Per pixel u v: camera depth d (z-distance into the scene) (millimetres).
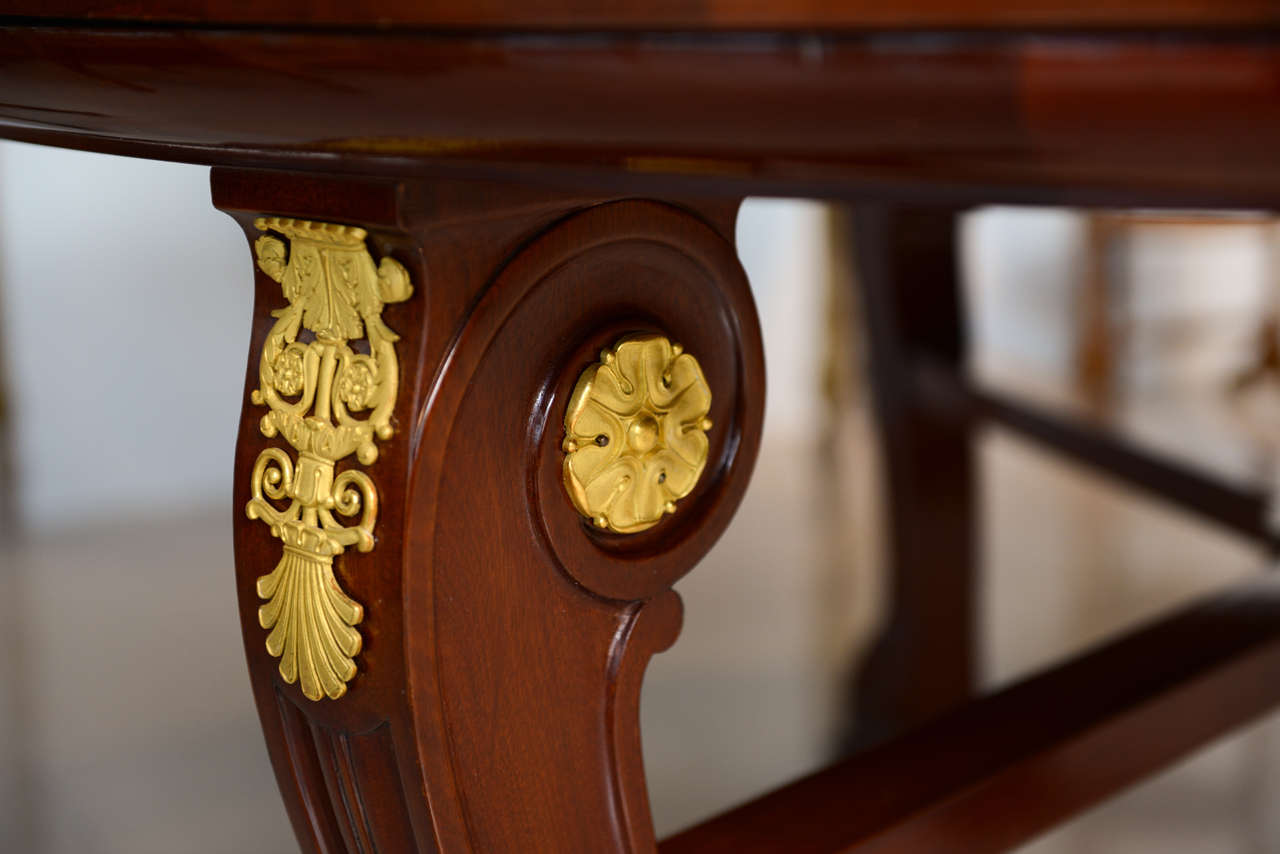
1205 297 5074
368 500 1052
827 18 862
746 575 2902
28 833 1854
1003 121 863
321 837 1140
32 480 3221
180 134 1004
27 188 3898
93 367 3777
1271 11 835
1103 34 845
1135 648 1488
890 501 2314
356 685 1077
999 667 2484
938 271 2299
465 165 953
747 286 1148
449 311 1042
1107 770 1390
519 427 1078
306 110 952
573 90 897
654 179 927
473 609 1077
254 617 1109
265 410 1093
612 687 1141
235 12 938
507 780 1104
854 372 3840
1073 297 5262
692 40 876
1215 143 855
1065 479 3648
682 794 2010
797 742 2176
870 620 2670
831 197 922
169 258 4047
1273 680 1510
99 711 2205
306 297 1062
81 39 977
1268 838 1947
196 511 3109
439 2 903
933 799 1291
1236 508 2248
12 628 2498
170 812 1922
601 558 1117
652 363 1099
